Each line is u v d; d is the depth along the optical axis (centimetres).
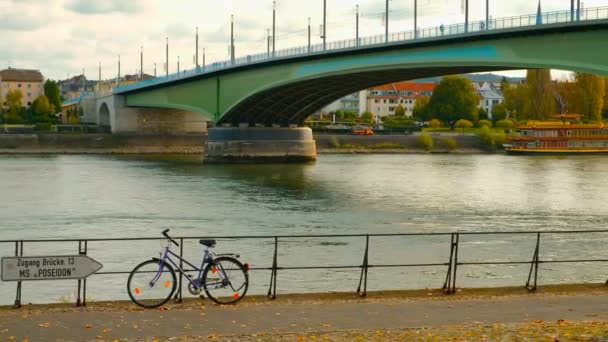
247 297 1792
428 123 17938
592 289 1944
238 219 4847
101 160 11212
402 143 14700
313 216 5006
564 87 16162
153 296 1864
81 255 1642
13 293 2717
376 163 10825
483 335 1409
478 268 3198
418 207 5509
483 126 15350
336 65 7975
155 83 11894
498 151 14888
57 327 1486
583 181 7675
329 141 14500
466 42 6488
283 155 10850
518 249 3659
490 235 4088
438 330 1460
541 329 1453
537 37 5850
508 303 1744
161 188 6794
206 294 1742
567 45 5619
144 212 5156
